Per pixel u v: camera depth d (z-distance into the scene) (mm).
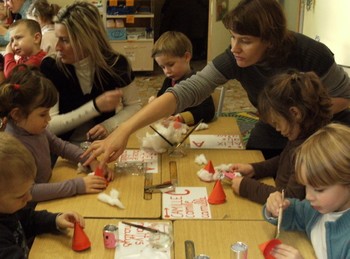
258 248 1304
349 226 1192
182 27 6430
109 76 2264
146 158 1918
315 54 1790
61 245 1324
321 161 1154
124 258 1249
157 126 2041
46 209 1512
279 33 1698
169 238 1327
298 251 1231
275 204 1382
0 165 1190
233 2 5906
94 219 1449
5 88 1688
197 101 1972
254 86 1952
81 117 2199
